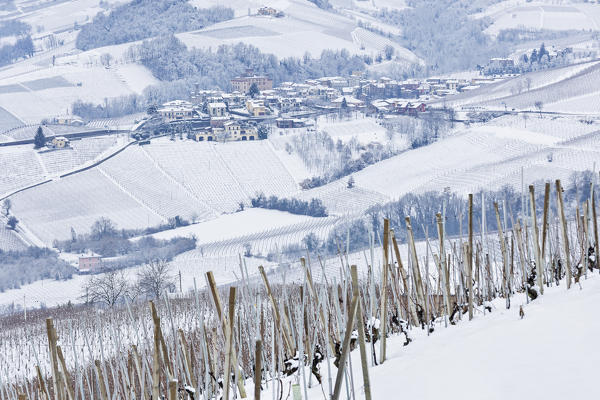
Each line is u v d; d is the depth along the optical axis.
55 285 107.38
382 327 4.91
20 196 159.62
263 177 174.38
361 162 173.12
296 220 130.75
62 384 4.29
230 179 172.38
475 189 122.50
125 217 147.38
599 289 5.14
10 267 116.06
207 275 4.79
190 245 114.12
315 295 5.60
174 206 154.38
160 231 136.88
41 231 141.75
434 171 148.75
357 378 4.61
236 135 196.50
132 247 122.94
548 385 3.08
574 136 162.00
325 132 197.62
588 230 6.55
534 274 6.30
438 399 3.33
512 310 5.45
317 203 135.75
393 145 185.25
